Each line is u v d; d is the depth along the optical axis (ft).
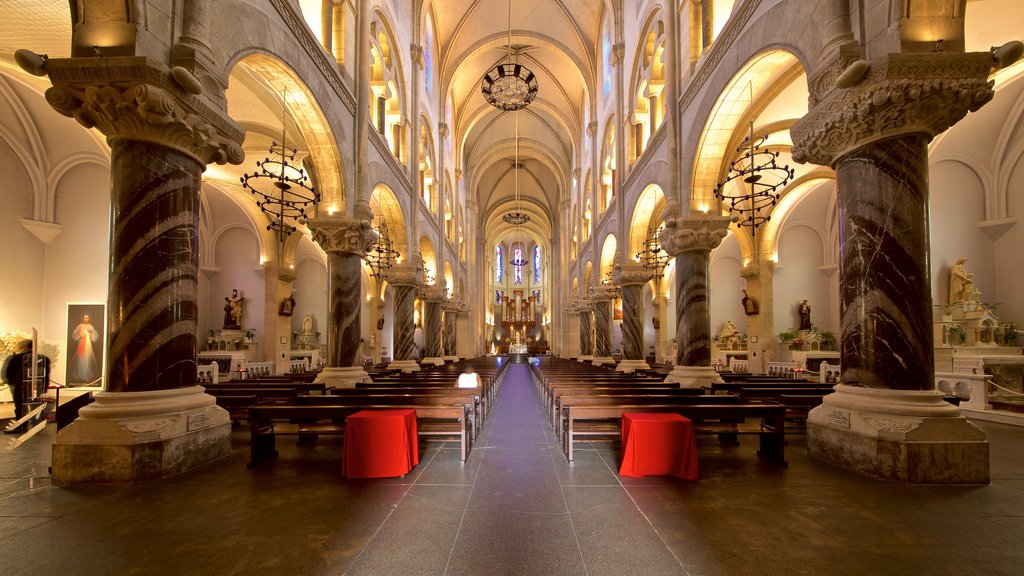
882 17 16.11
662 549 10.52
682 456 15.87
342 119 32.40
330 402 20.18
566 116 86.63
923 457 14.76
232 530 11.54
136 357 15.88
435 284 67.26
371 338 81.51
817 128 17.89
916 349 15.78
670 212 33.86
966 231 40.52
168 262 16.44
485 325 136.67
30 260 37.14
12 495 13.94
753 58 24.21
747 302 55.06
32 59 14.60
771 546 10.61
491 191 128.26
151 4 15.69
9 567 9.66
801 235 59.31
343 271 32.86
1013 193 38.58
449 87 70.38
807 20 19.76
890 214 16.16
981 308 38.22
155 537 11.12
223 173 46.78
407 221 49.70
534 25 69.21
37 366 31.32
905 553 10.25
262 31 22.17
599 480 15.74
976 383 28.63
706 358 31.63
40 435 23.70
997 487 14.46
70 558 10.05
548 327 158.20
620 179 52.13
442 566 9.75
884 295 16.14
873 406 15.89
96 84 14.96
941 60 15.15
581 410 18.16
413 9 53.62
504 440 22.54
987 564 9.76
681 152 34.17
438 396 19.98
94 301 38.34
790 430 24.35
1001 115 37.78
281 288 53.06
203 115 17.24
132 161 16.02
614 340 111.04
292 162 43.55
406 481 15.67
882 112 15.85
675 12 35.14
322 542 10.89
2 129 35.53
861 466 15.98
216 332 58.29
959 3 15.60
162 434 15.66
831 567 9.65
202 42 17.15
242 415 23.91
